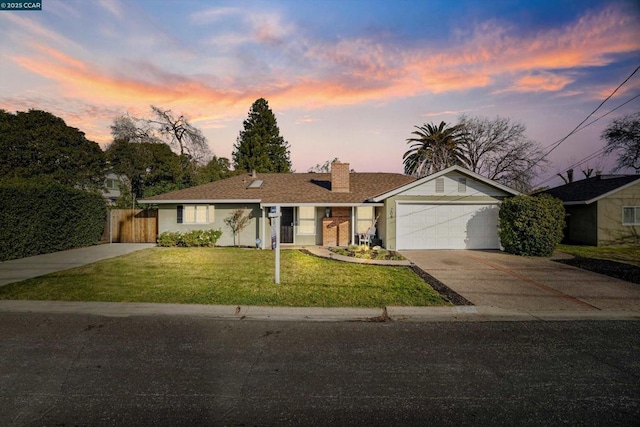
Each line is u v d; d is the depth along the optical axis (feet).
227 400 11.37
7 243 39.42
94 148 95.66
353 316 20.92
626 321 20.12
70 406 10.94
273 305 22.34
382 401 11.36
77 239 52.29
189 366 13.94
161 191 88.48
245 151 126.41
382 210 52.08
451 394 11.82
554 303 23.18
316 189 59.16
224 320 20.08
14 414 10.48
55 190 47.24
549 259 40.34
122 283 27.66
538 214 42.16
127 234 61.16
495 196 49.57
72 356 14.87
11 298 23.41
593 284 28.25
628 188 55.47
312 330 18.49
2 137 77.46
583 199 57.21
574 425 10.05
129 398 11.45
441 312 21.49
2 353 15.16
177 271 32.78
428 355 15.19
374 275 31.22
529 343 16.63
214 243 55.01
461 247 49.49
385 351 15.62
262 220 52.44
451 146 113.70
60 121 90.68
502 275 31.50
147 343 16.43
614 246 54.44
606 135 96.53
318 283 28.02
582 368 13.91
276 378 12.96
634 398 11.57
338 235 54.70
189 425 9.98
